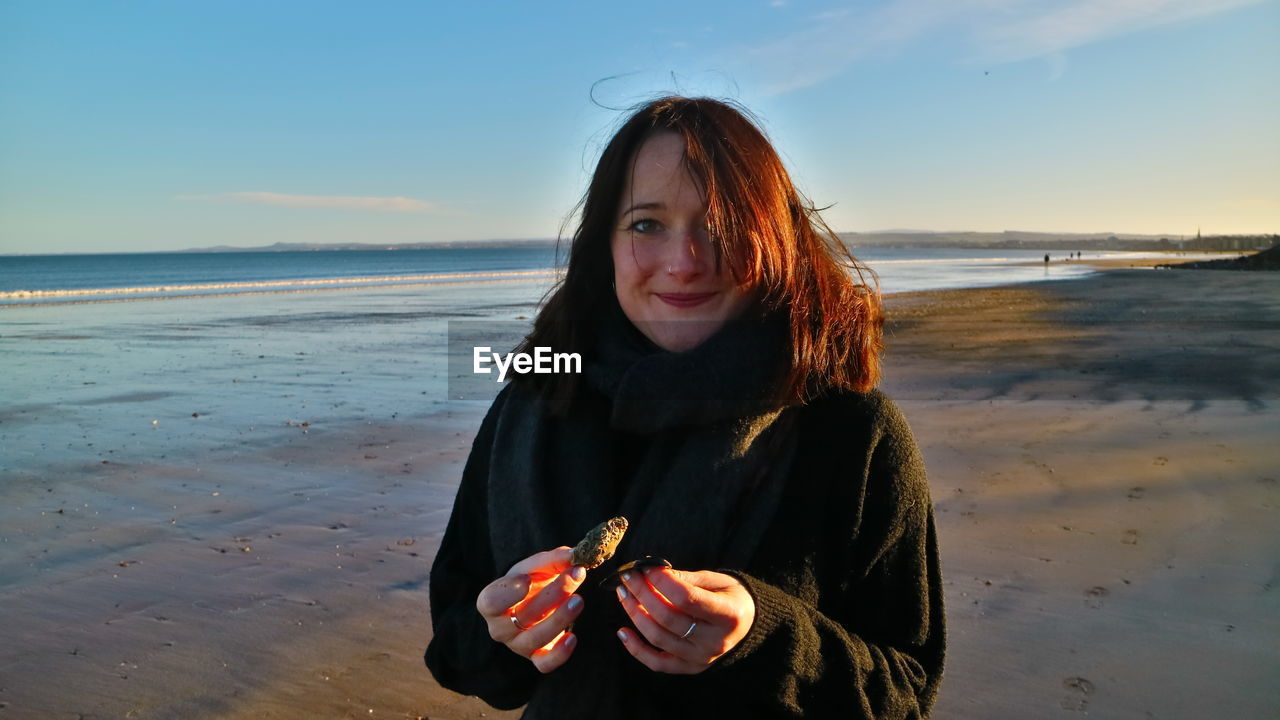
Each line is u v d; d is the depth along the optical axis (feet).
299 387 33.78
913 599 4.12
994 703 10.09
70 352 46.29
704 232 3.92
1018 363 37.86
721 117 4.04
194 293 111.04
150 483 20.30
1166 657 11.02
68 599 13.71
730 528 3.79
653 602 3.16
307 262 434.71
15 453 23.35
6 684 11.10
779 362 3.72
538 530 4.12
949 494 17.87
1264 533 14.93
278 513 17.93
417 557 15.31
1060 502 17.11
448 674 4.44
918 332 54.60
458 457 22.43
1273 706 9.89
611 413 4.22
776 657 3.39
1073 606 12.51
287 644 12.12
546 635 3.52
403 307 80.18
